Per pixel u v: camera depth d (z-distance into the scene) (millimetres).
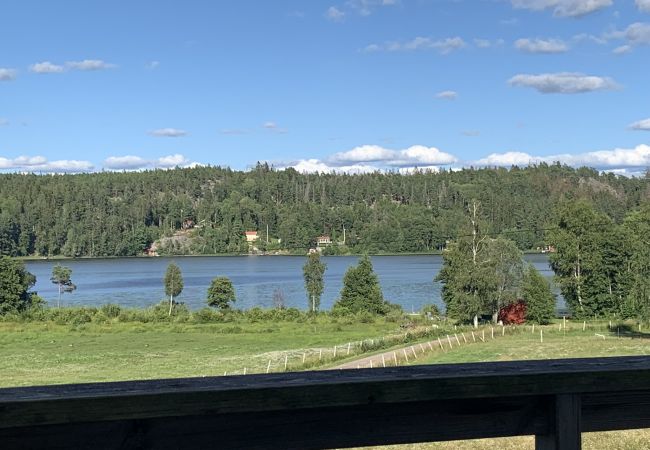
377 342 45000
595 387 2328
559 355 37719
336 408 2268
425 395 2242
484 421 2352
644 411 2434
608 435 5570
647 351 38031
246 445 2219
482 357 37719
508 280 60469
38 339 55656
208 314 66625
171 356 46031
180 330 60562
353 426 2283
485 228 62688
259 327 62312
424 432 2322
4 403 1987
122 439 2131
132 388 2148
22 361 44156
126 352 48156
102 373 38594
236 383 2201
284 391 2166
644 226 66688
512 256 60656
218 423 2195
